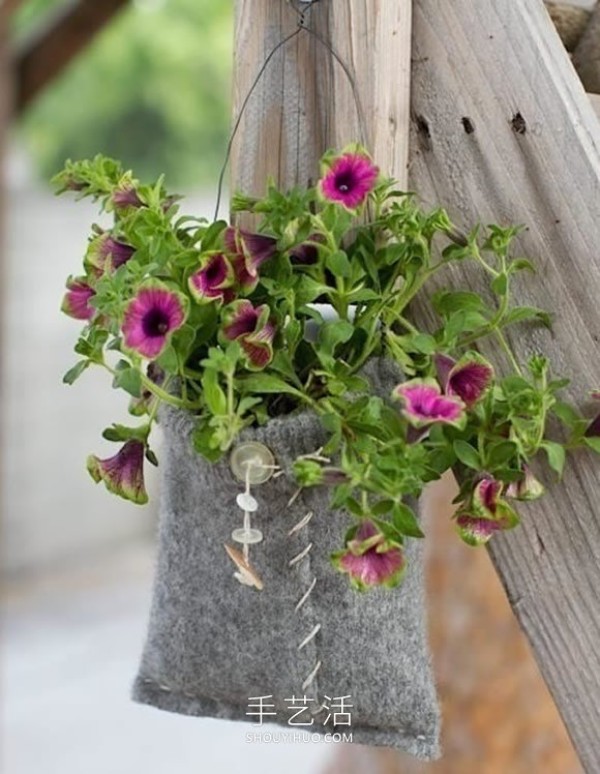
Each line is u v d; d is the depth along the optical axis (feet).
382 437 4.91
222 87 32.19
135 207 5.29
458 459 5.03
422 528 5.26
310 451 5.01
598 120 5.29
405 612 5.18
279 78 5.44
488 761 8.68
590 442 5.08
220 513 5.15
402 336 5.15
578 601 5.19
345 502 4.85
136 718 17.90
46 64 15.17
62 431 22.81
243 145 5.48
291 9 5.43
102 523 23.95
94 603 21.86
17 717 17.79
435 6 5.26
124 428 5.21
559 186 5.12
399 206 5.15
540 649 5.25
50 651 19.98
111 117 31.60
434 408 4.82
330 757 9.48
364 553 4.84
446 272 5.25
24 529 22.38
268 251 5.04
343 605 5.14
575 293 5.11
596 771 5.21
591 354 5.10
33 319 22.00
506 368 5.20
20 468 22.12
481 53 5.20
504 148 5.18
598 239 5.08
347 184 5.06
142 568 23.67
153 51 31.37
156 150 31.83
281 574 5.13
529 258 5.16
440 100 5.26
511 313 5.11
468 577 8.90
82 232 22.59
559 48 5.14
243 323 5.00
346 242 5.22
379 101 5.25
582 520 5.16
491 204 5.21
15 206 21.61
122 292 4.97
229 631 5.20
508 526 4.99
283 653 5.17
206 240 5.04
